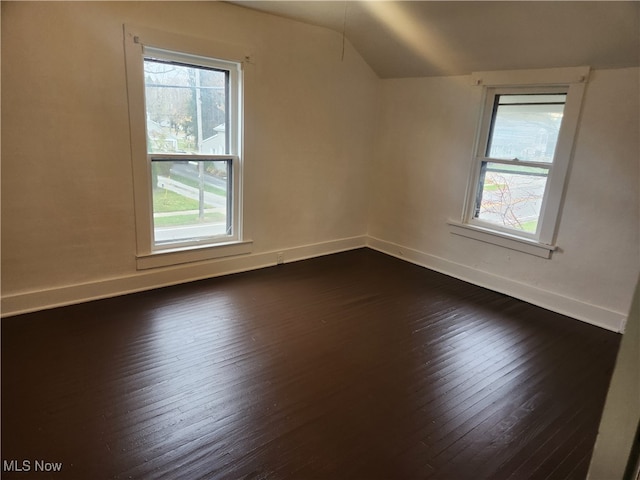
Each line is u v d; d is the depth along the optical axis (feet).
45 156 8.96
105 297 10.41
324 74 13.30
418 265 14.53
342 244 15.74
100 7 8.97
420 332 9.61
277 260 13.83
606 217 10.02
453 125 12.99
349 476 5.50
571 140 10.33
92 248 10.00
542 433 6.50
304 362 8.13
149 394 6.88
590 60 9.66
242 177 12.21
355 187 15.47
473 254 12.96
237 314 10.00
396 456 5.89
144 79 9.95
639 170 9.41
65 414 6.31
